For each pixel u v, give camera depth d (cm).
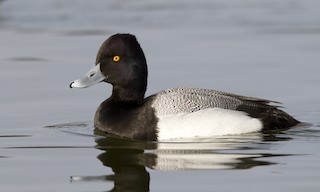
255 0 2873
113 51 1320
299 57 1944
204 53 2002
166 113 1245
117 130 1275
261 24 2436
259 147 1173
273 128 1257
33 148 1208
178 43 2133
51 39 2206
